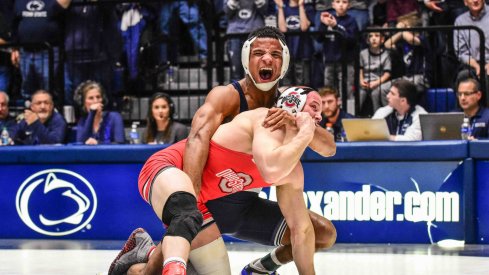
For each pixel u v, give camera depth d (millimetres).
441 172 7656
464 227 7641
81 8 10867
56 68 10977
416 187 7684
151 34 11281
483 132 8852
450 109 10086
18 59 11031
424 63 10297
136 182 8094
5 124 10156
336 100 9188
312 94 4438
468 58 10133
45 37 10797
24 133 9586
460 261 6547
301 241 4535
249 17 10734
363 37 10477
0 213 8383
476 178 7648
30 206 8320
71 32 10898
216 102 4836
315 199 7816
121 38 11070
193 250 4715
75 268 6285
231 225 4859
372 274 5879
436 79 10195
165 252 4082
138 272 4922
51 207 8281
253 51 4848
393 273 5914
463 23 10234
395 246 7539
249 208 4922
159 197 4332
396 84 9000
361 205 7758
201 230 4699
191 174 4508
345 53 9961
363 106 10273
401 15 10523
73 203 8234
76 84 10930
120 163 8133
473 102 8883
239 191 4738
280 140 4258
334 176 7793
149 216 8078
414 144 7648
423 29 9477
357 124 8078
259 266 5234
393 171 7715
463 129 8586
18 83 11102
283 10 10578
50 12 10766
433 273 5898
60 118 9695
